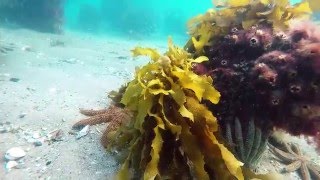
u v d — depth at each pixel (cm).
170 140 33
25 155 45
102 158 43
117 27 382
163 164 32
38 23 232
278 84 34
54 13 233
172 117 32
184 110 31
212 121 32
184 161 32
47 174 41
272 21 39
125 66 123
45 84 81
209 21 45
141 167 33
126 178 32
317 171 43
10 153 45
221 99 37
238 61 38
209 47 42
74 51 151
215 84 37
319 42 35
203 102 37
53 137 50
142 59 149
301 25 38
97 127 51
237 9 43
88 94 74
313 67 33
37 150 47
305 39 37
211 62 40
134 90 33
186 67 34
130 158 34
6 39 155
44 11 230
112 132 41
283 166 42
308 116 34
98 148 45
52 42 173
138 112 32
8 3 226
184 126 32
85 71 103
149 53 36
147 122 33
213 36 42
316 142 44
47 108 62
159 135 30
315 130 34
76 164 42
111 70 110
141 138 33
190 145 31
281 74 34
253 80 35
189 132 31
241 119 37
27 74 91
